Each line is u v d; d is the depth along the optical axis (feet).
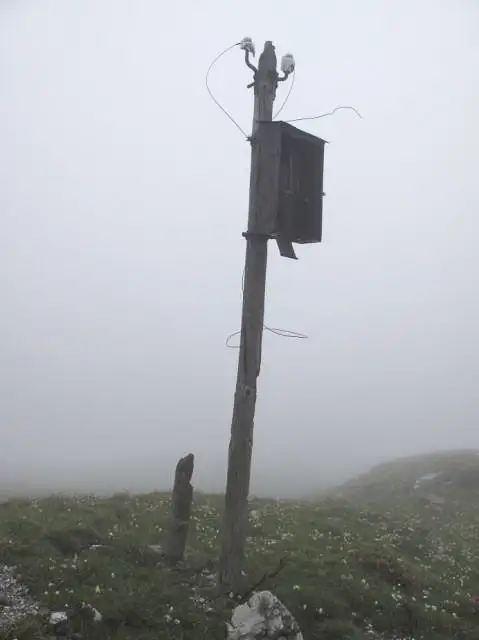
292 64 39.47
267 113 39.70
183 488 41.29
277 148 38.37
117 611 31.83
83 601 31.94
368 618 37.11
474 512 95.86
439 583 46.78
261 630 30.71
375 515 73.77
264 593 32.50
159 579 37.06
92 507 55.31
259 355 38.65
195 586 37.50
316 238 40.83
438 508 99.76
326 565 43.19
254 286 38.75
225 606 34.68
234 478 37.50
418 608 39.11
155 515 53.72
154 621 31.83
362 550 48.21
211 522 55.31
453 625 38.42
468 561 58.23
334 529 56.90
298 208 40.04
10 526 42.75
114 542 42.86
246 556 43.24
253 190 38.96
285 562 42.27
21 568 35.50
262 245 39.24
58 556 38.58
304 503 79.87
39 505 54.65
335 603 36.50
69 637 29.30
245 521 37.55
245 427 37.81
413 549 57.21
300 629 33.76
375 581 42.45
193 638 30.91
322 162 41.65
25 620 29.12
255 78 40.22
